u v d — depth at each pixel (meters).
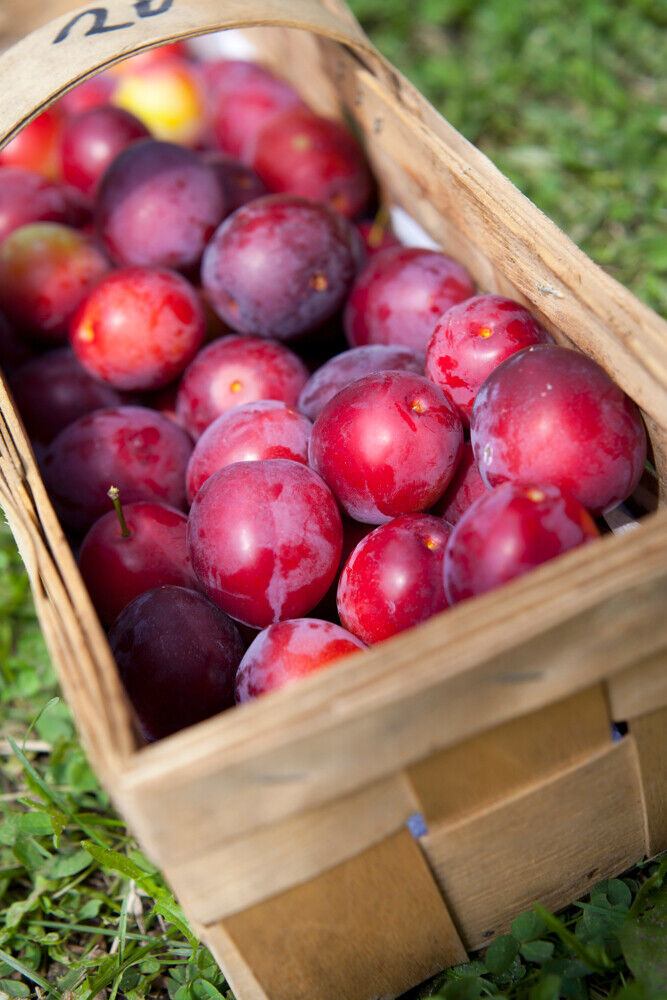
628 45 0.58
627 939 0.28
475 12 0.66
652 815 0.28
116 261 0.41
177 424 0.38
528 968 0.29
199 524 0.30
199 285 0.42
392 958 0.27
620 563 0.23
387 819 0.25
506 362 0.29
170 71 0.50
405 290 0.36
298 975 0.26
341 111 0.44
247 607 0.30
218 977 0.30
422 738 0.23
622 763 0.27
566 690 0.24
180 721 0.29
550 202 0.51
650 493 0.30
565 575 0.23
